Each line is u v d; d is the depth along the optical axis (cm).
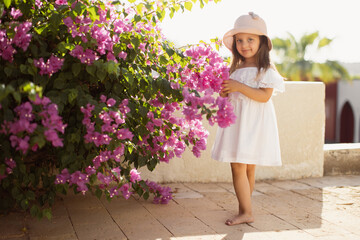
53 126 207
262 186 416
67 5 239
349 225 301
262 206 345
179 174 415
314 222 306
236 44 310
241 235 275
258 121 297
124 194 287
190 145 415
